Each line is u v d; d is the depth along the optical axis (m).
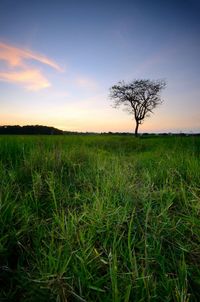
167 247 2.13
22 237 2.19
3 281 1.79
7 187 2.89
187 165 4.08
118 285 1.63
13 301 1.65
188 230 2.33
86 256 1.81
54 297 1.56
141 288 1.59
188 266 1.86
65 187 3.45
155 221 2.37
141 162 5.29
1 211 2.34
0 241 2.00
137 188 3.17
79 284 1.57
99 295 1.61
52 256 1.83
